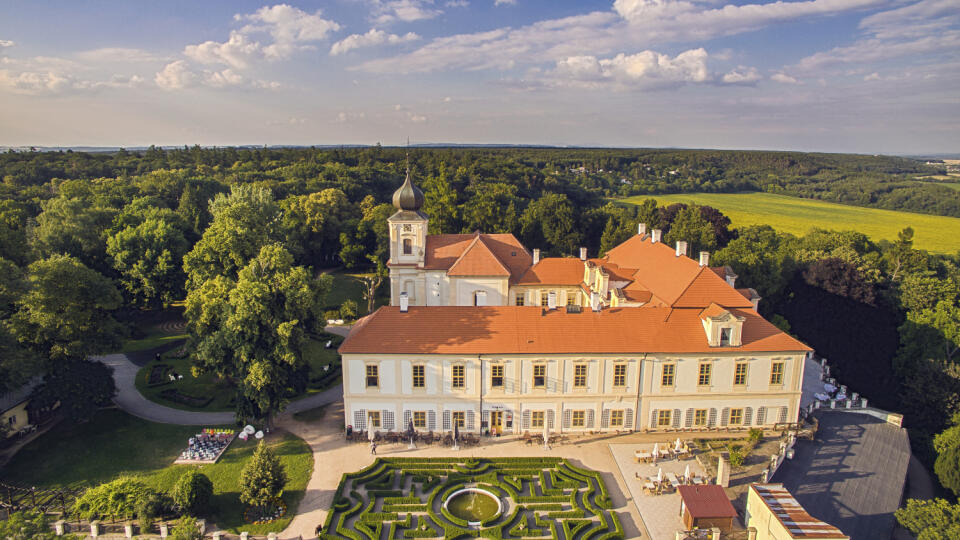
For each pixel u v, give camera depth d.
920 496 59.81
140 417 67.38
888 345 86.94
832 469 56.16
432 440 62.06
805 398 71.44
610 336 62.47
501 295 87.62
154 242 98.56
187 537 41.56
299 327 63.06
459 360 61.16
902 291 92.00
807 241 121.25
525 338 61.94
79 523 47.84
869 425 65.31
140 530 47.12
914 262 105.44
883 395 82.38
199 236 119.69
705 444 60.72
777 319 89.19
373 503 50.72
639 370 62.12
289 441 62.19
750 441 58.97
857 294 90.06
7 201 117.25
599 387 62.47
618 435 63.12
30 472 55.56
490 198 150.25
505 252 94.69
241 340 61.41
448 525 48.12
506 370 61.56
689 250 125.81
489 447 60.81
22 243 87.88
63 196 107.62
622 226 137.62
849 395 74.06
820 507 50.06
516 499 51.44
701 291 68.31
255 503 49.16
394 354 60.53
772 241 134.75
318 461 58.31
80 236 96.44
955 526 41.56
